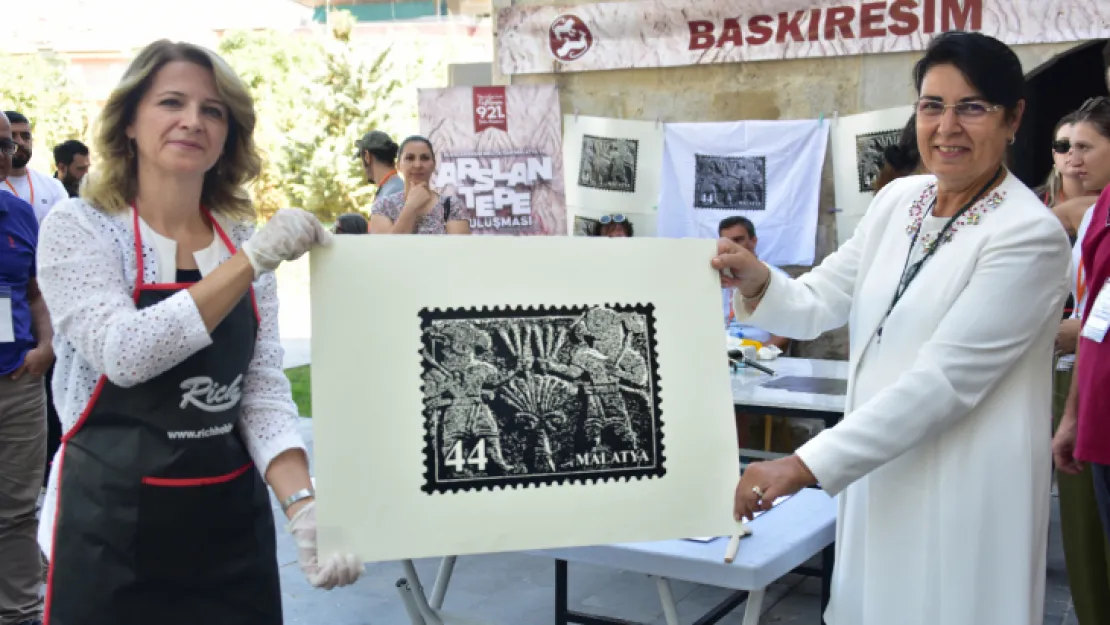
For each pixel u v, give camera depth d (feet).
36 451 11.83
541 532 5.49
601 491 5.61
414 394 5.40
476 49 74.54
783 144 20.03
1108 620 10.16
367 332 5.40
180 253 5.87
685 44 20.94
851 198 19.69
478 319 5.56
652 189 21.43
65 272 5.42
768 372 13.94
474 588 13.42
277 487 5.88
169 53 5.66
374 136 21.62
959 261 6.30
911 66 19.06
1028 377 6.31
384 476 5.30
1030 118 29.32
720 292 6.02
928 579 6.38
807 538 7.64
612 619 10.22
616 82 21.91
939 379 6.01
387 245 5.50
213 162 5.82
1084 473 10.02
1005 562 6.25
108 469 5.58
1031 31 17.83
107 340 5.17
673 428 5.75
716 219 20.77
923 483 6.43
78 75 80.48
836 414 11.53
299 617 12.41
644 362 5.78
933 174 6.79
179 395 5.60
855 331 6.90
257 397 6.15
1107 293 8.29
